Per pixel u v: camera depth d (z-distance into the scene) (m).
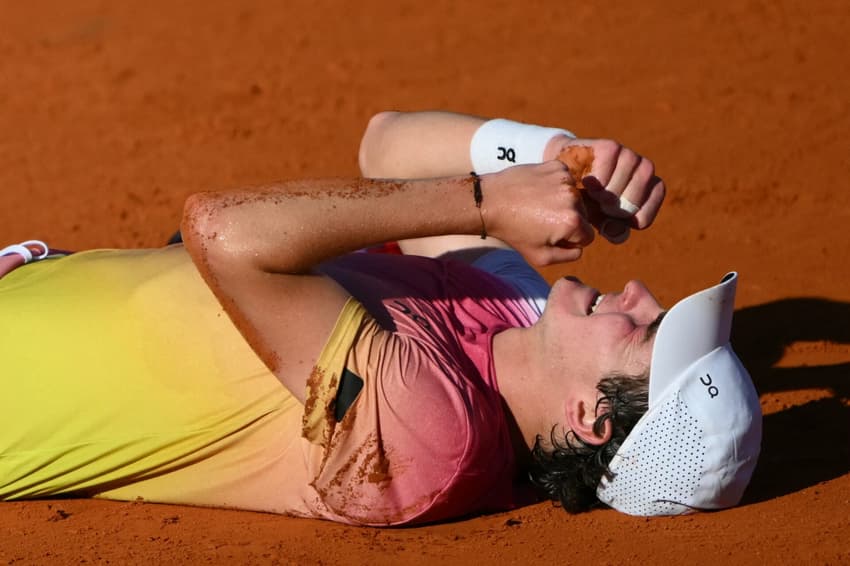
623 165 16.08
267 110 41.31
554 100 40.56
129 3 55.88
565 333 15.62
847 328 23.22
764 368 21.47
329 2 54.38
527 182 14.63
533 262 14.89
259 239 14.23
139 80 45.25
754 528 15.38
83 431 15.73
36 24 53.59
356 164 35.91
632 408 15.20
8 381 15.78
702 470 15.23
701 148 34.50
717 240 28.11
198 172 35.53
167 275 15.88
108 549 14.95
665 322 14.95
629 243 28.02
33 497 16.39
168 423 15.60
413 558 14.71
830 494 16.34
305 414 14.91
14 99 43.72
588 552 14.84
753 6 47.47
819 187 31.02
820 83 39.16
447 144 17.94
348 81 44.12
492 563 14.56
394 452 14.96
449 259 17.80
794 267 26.36
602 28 47.38
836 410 19.42
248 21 52.44
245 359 15.39
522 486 16.91
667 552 14.80
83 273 16.31
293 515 15.94
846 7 46.38
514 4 51.62
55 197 33.69
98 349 15.67
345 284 15.77
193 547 14.99
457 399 15.08
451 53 46.53
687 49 43.94
